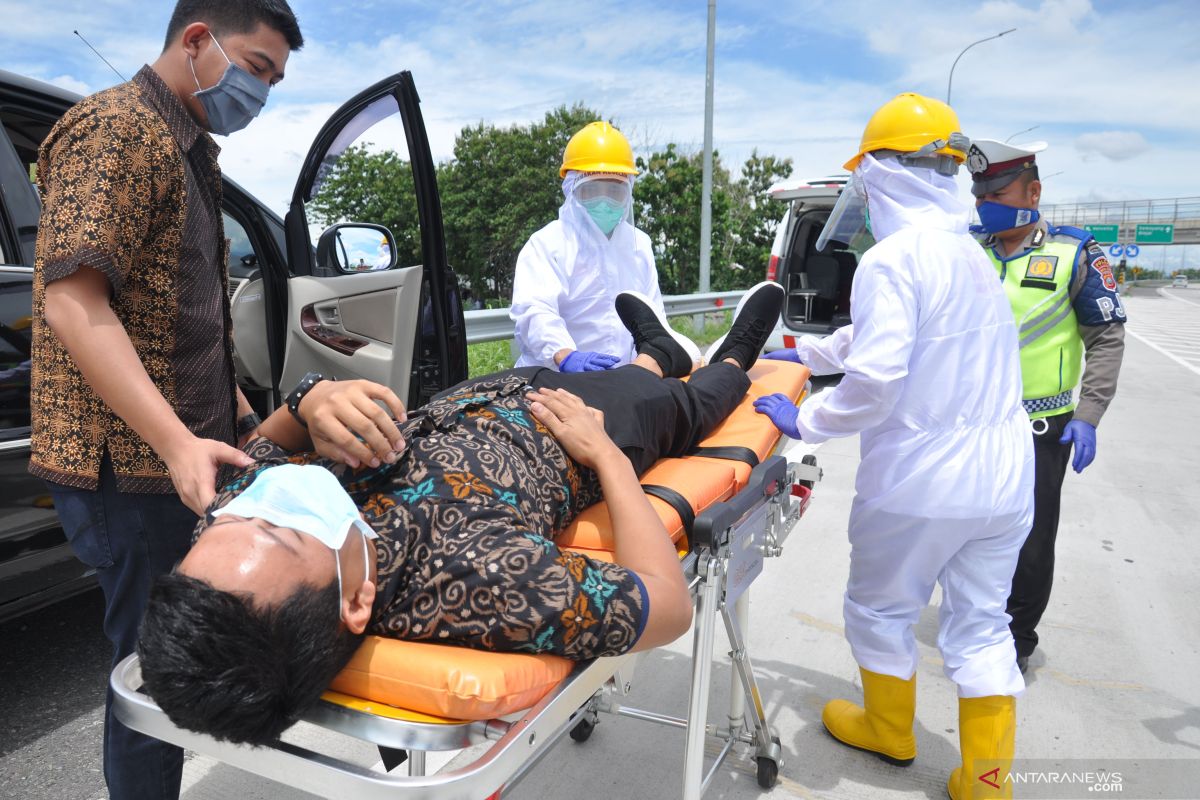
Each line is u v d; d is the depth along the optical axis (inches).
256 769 43.6
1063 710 103.4
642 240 131.9
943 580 85.1
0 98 98.5
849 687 109.2
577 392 76.8
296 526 43.2
